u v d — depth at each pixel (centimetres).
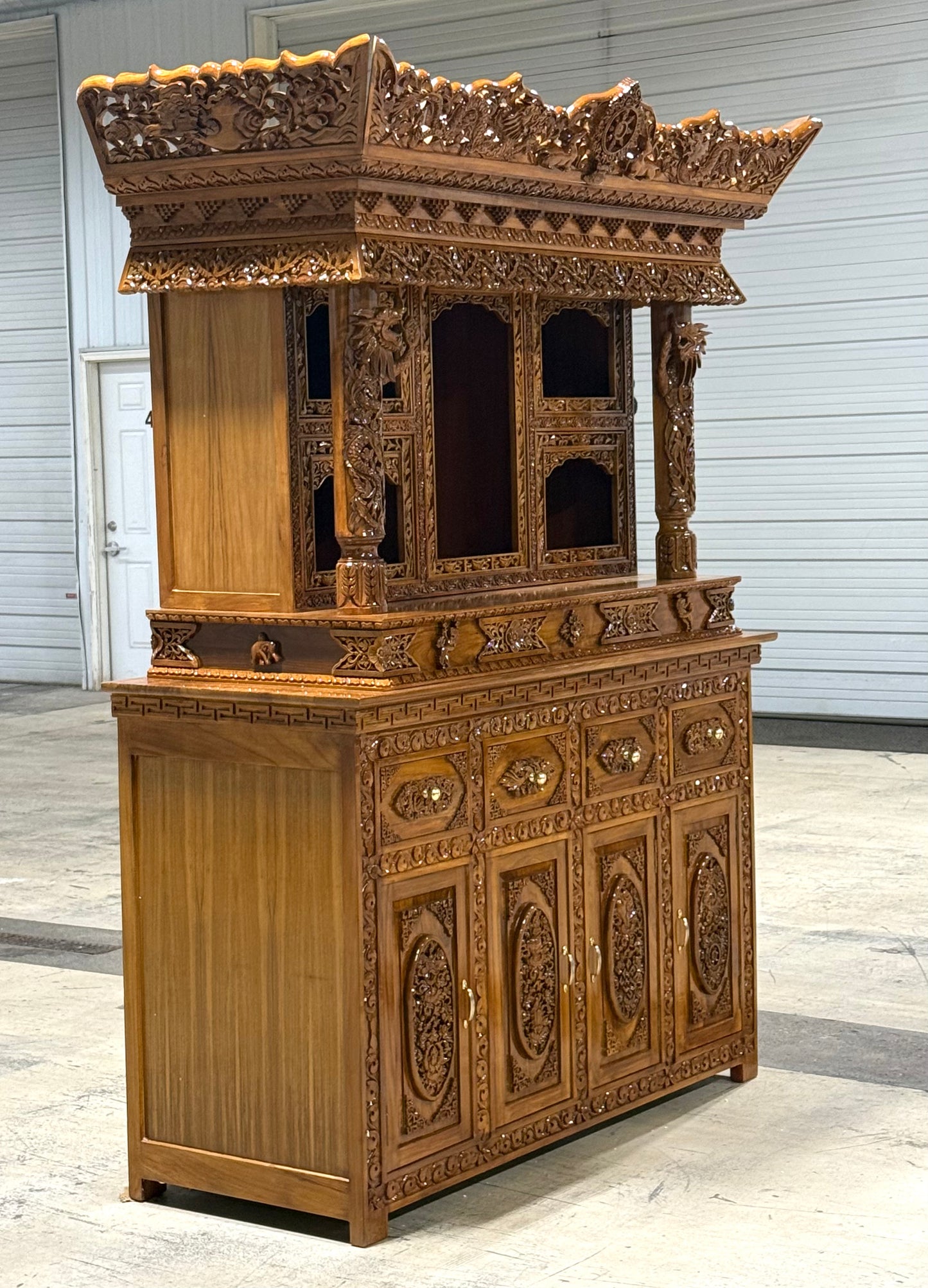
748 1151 378
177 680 349
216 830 341
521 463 397
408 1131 336
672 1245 329
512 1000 360
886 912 586
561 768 371
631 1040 392
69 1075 443
